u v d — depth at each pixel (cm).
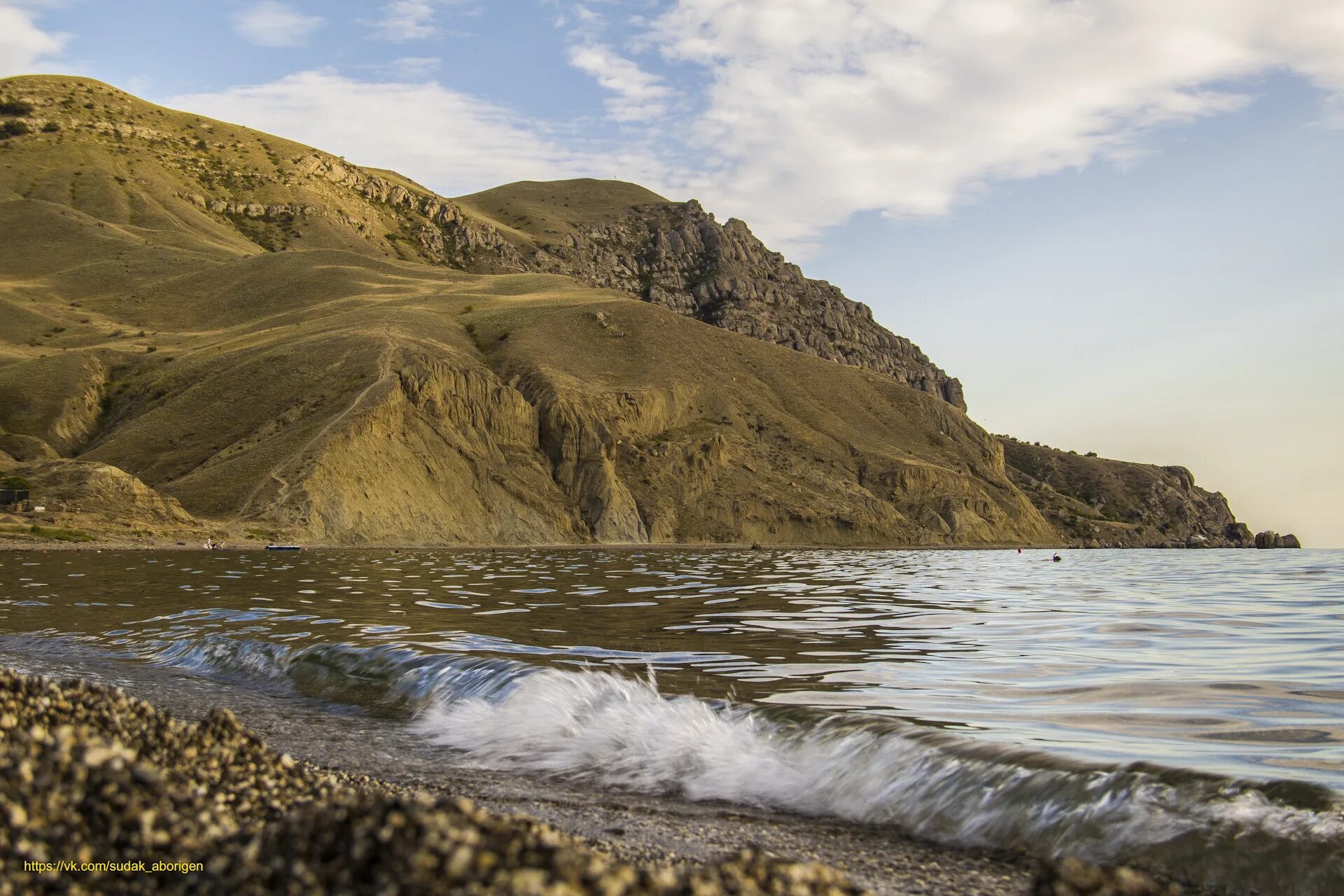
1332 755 1020
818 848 842
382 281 18850
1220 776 889
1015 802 896
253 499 9112
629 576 4475
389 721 1338
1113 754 1017
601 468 12550
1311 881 732
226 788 770
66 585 3341
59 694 930
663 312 17375
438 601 2908
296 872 532
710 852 818
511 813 927
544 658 1702
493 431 12419
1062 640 2094
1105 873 543
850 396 18288
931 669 1650
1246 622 2492
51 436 11950
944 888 749
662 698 1325
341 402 11162
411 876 493
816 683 1495
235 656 1781
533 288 19762
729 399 15812
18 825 602
